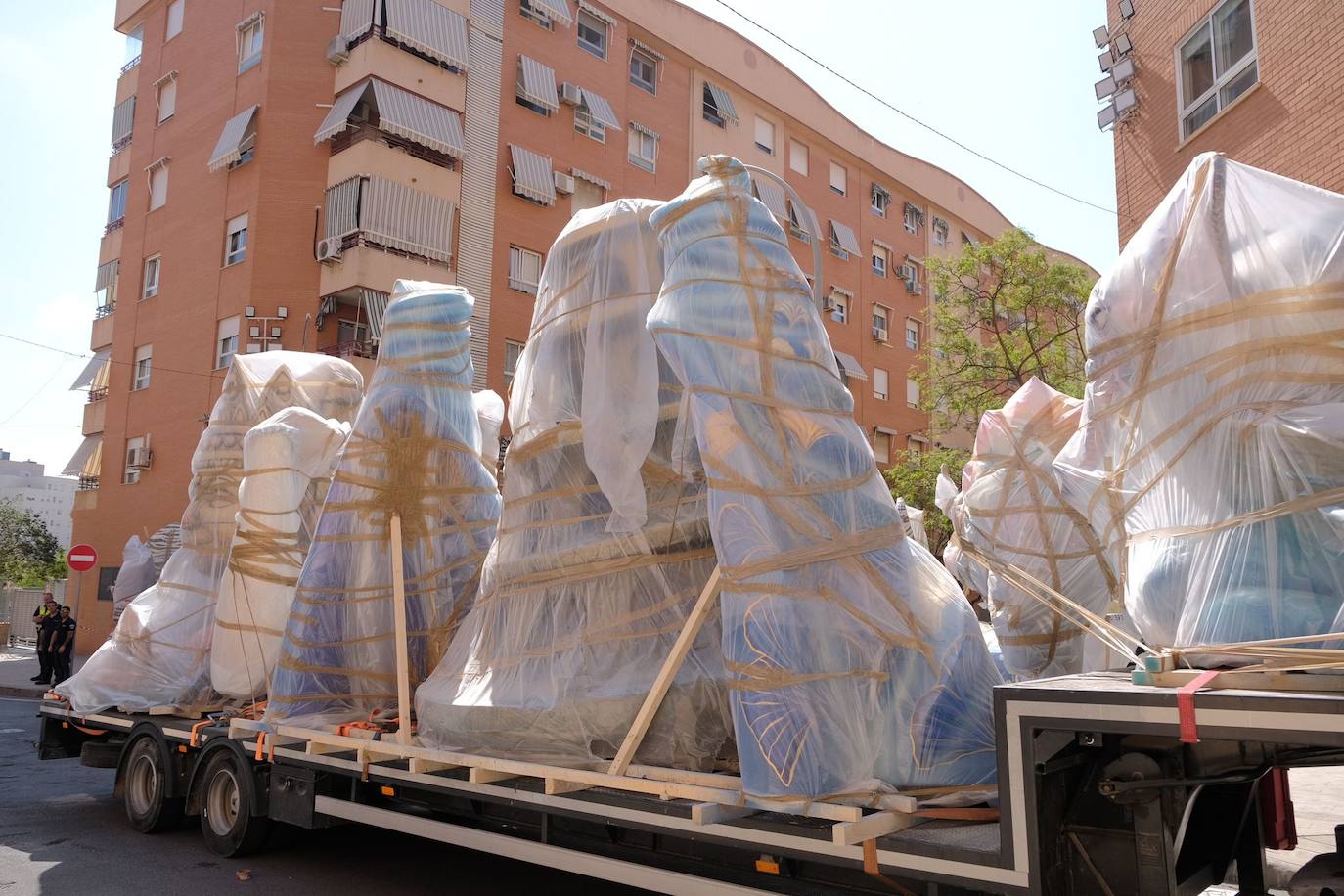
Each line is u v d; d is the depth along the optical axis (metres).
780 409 4.08
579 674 4.75
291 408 7.72
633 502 4.79
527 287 25.70
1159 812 3.10
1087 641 4.52
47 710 8.63
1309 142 9.45
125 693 8.03
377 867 6.71
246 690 7.06
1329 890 3.15
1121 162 12.82
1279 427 3.05
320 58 23.92
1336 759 3.01
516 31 26.39
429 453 6.61
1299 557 2.98
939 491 5.62
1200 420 3.26
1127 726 2.88
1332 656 2.74
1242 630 3.00
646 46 30.16
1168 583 3.28
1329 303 3.04
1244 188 3.29
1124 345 3.54
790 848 3.62
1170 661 3.09
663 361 5.02
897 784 3.72
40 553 53.69
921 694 3.80
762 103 33.81
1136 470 3.53
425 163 23.34
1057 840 3.16
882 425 37.12
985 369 24.03
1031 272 23.33
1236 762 3.15
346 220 22.39
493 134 25.39
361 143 22.47
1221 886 4.48
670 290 4.33
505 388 24.92
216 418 8.47
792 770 3.60
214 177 25.30
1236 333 3.21
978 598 7.20
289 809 6.43
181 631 7.88
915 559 4.16
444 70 24.31
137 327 27.52
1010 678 4.80
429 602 6.45
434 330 6.87
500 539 5.52
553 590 5.10
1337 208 3.13
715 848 4.03
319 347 22.78
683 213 4.43
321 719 6.27
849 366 35.16
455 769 5.13
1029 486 4.69
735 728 3.80
